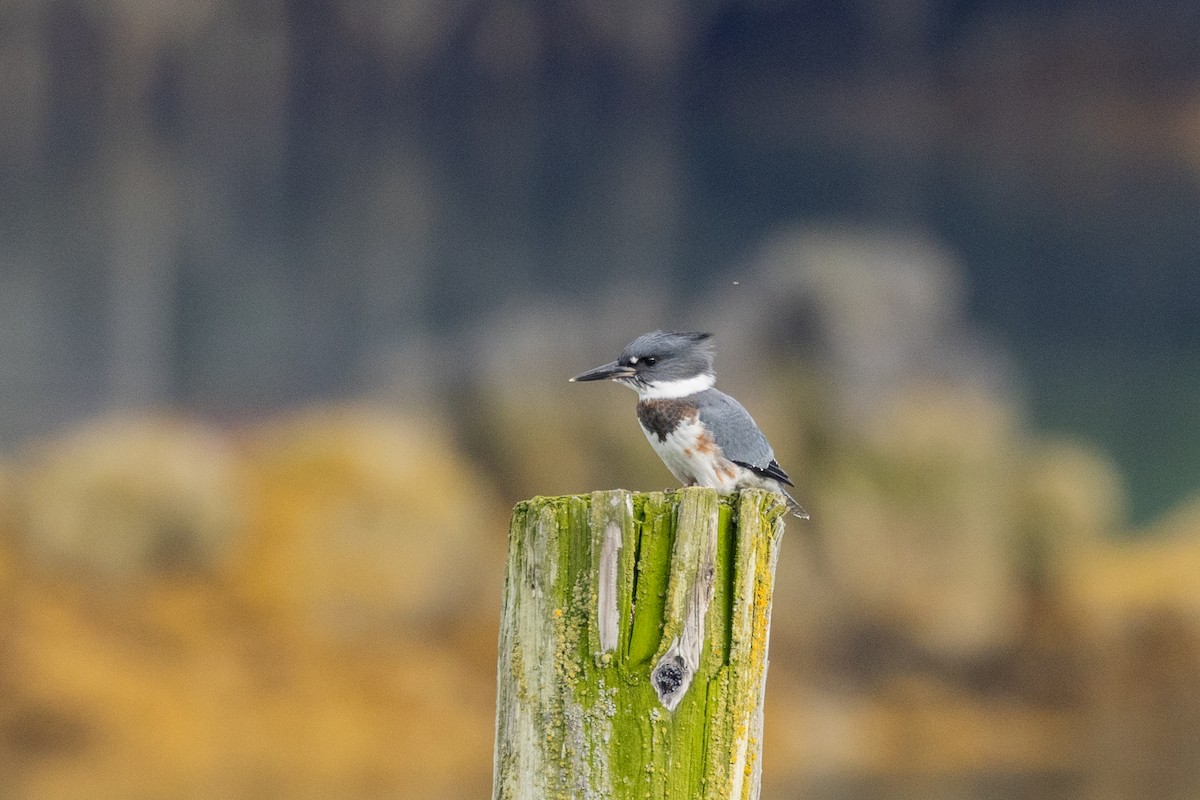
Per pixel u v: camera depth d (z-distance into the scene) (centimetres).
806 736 1509
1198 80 5650
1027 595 1750
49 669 1439
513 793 398
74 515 1584
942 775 1395
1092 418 2459
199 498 1603
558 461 1730
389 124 5678
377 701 1492
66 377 2375
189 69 5303
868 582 1669
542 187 4766
